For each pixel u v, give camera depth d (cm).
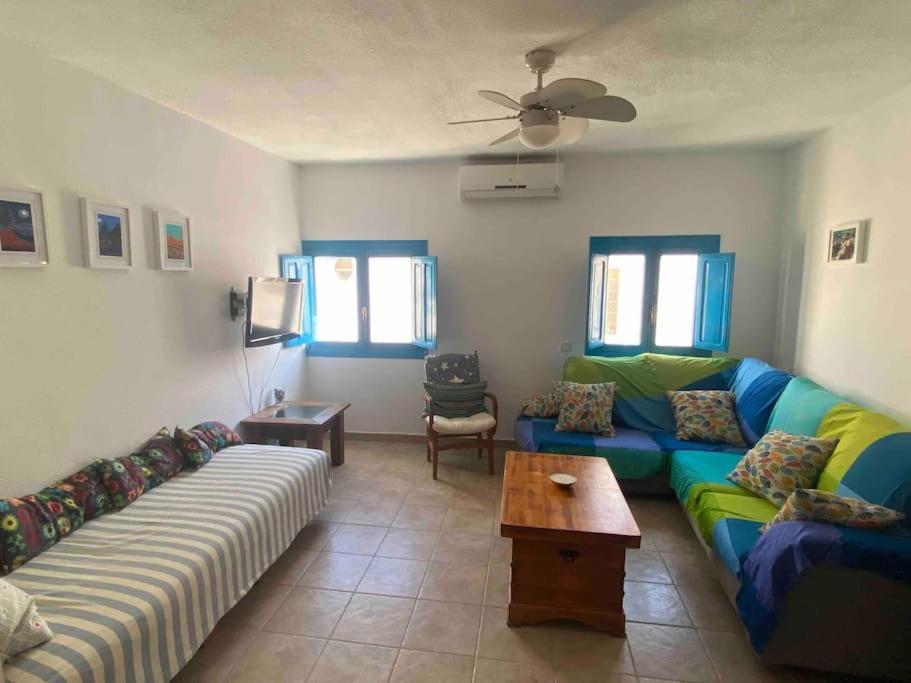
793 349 400
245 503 251
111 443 265
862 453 240
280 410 407
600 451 357
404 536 313
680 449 353
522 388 471
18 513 202
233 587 224
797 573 186
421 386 487
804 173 385
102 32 207
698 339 438
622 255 449
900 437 229
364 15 195
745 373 387
